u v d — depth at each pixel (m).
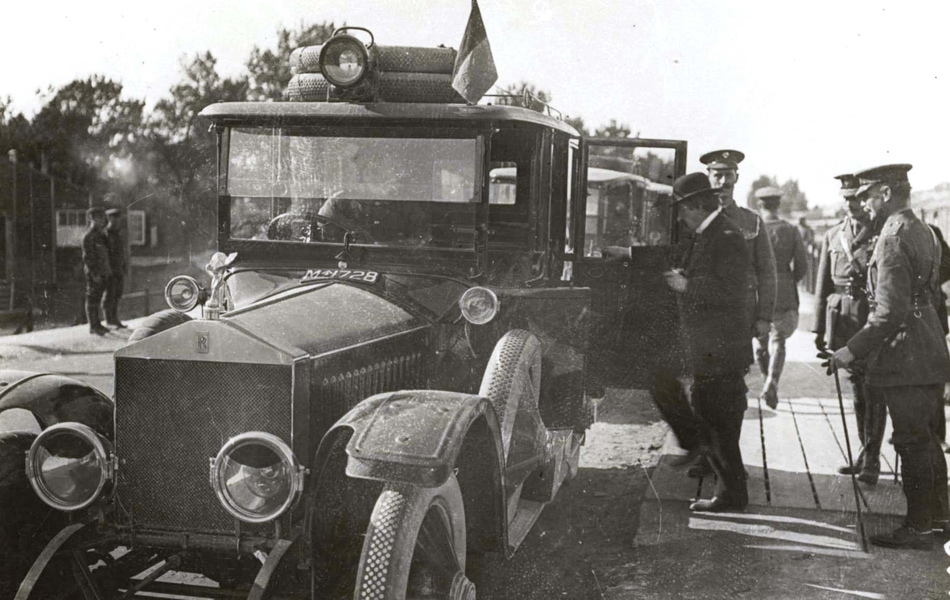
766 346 6.88
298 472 2.62
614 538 4.45
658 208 9.55
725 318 4.50
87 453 2.83
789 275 6.52
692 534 4.39
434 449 2.53
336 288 3.52
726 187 5.01
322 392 2.80
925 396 4.18
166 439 2.74
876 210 4.42
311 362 2.74
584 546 4.34
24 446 2.98
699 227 4.58
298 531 2.72
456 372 3.69
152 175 15.73
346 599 2.66
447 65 3.88
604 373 5.26
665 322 5.16
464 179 3.78
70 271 15.59
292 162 3.90
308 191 3.90
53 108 15.23
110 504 2.82
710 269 4.51
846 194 5.28
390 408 2.72
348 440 2.68
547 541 4.43
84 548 2.80
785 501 4.85
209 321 2.74
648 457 6.05
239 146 3.94
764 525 4.51
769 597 3.64
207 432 2.72
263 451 2.68
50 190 15.57
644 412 7.47
